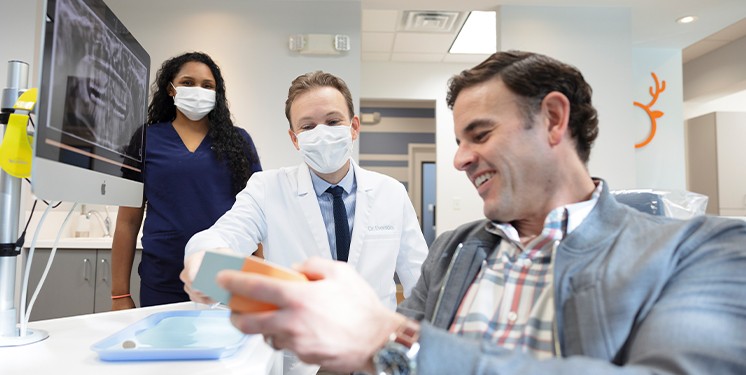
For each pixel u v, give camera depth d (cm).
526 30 344
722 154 486
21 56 256
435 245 98
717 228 62
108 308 275
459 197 491
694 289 55
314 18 329
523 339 67
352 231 156
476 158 74
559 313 64
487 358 48
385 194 161
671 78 430
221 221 142
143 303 179
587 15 348
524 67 71
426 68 498
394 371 48
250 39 326
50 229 294
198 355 79
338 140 142
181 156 179
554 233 72
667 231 64
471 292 79
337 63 329
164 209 177
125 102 116
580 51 346
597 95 345
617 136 345
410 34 421
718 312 53
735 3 343
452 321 78
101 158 101
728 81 463
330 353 47
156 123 188
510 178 73
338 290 49
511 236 77
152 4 322
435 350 49
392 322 52
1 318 91
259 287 45
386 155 664
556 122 72
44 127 77
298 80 148
